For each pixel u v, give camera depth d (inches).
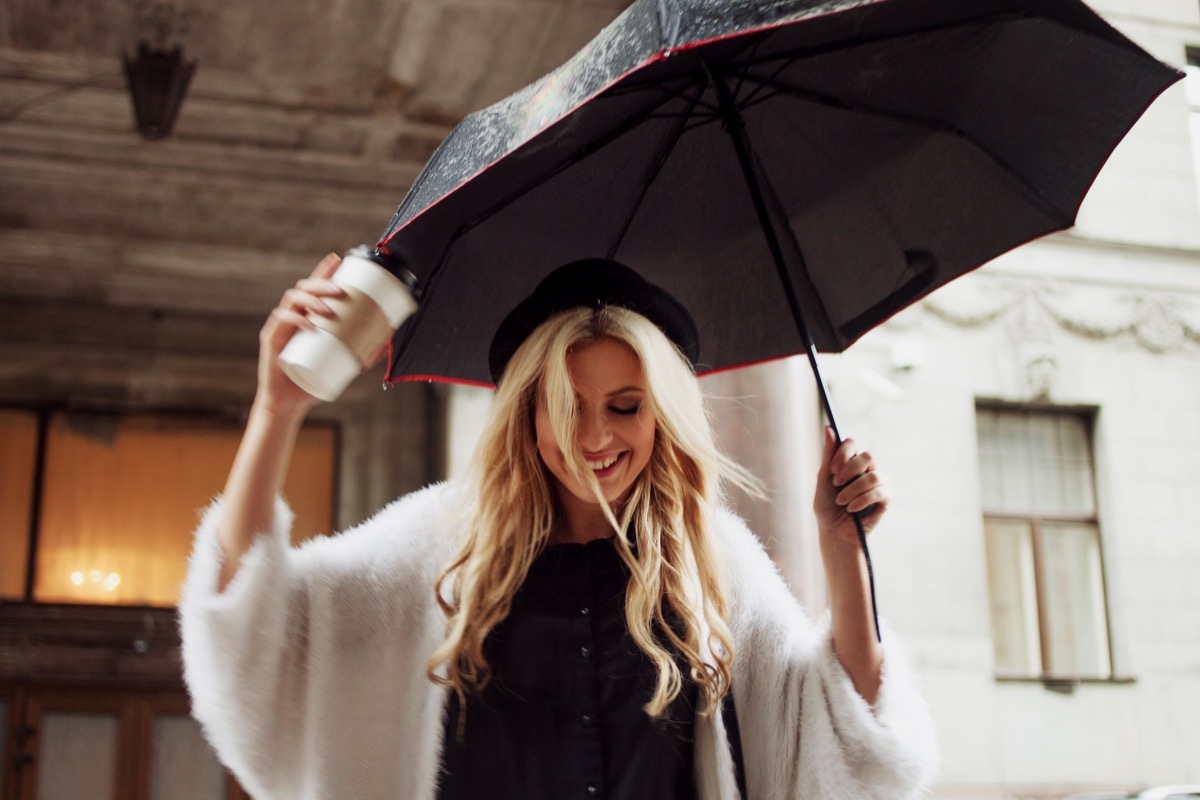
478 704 61.9
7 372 534.0
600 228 79.4
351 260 59.5
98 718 487.2
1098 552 421.1
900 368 413.1
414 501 68.9
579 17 387.9
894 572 398.0
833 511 64.7
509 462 64.4
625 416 63.9
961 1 70.9
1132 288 436.5
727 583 68.3
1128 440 424.2
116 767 482.9
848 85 77.0
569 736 61.4
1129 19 454.0
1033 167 76.2
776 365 240.8
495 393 66.5
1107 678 406.0
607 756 61.7
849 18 71.6
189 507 535.8
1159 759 399.5
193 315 553.0
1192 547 421.4
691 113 76.9
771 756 66.5
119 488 532.7
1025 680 399.5
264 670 59.3
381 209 497.4
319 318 57.5
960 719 390.3
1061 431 428.5
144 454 538.3
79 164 467.5
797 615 70.0
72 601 515.5
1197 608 416.2
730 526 72.4
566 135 72.8
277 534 59.1
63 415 535.8
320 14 387.9
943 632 395.9
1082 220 440.1
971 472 410.0
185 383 546.9
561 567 64.4
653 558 63.1
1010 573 414.0
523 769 61.0
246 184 481.1
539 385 64.0
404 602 64.9
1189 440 427.5
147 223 504.4
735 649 65.9
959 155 78.0
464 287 76.7
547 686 62.1
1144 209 444.5
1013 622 411.8
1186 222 446.0
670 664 61.7
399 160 469.1
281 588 58.9
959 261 79.0
